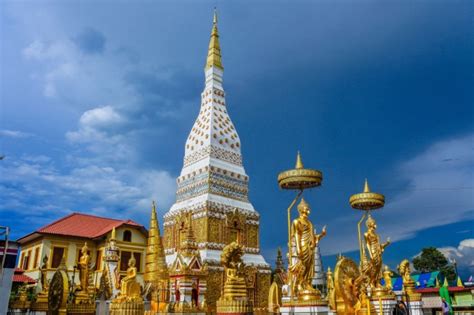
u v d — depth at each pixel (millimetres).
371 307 21391
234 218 42094
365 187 27562
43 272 33906
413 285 27875
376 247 25656
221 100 50062
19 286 43062
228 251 20156
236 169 46219
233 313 18359
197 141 46781
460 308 47281
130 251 57250
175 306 27953
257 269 41375
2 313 20531
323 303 18891
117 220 61688
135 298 22906
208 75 51500
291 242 20844
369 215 26984
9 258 21297
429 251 72312
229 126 48406
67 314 24375
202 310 28594
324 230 20766
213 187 42625
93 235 55938
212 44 52875
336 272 21406
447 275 67938
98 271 53875
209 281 36625
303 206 20688
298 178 21281
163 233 45062
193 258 33562
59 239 53906
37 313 25938
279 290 34062
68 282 24094
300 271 19656
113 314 22078
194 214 41375
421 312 26500
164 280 34156
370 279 24906
